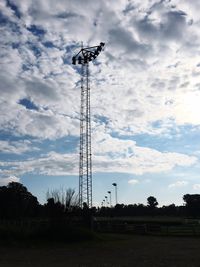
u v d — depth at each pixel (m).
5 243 35.81
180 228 60.19
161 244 37.03
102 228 60.91
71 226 42.03
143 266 21.08
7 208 105.12
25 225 44.53
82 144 63.50
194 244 36.75
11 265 21.80
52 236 40.03
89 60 65.75
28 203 116.38
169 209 176.00
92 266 21.36
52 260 24.81
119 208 161.38
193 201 153.00
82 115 64.44
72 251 31.27
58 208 42.03
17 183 116.06
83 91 65.06
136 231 57.12
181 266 20.97
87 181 62.00
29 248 34.16
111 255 27.62
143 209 174.75
